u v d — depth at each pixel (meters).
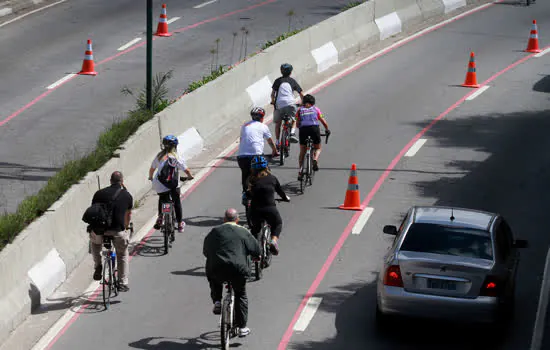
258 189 52.78
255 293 52.44
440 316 43.47
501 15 142.50
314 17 133.25
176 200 58.97
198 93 83.12
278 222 53.19
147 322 48.78
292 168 77.25
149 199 69.75
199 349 45.38
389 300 44.03
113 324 48.53
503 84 105.69
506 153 81.19
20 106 91.75
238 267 43.16
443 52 120.00
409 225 46.81
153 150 73.81
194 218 65.25
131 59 110.75
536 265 57.25
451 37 128.25
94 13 136.00
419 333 47.56
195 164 78.12
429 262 43.59
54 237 54.38
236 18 133.00
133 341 46.38
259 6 141.88
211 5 142.25
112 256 51.22
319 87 102.88
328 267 56.62
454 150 81.94
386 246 60.22
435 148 82.44
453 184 72.94
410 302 43.62
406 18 131.62
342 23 115.75
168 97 93.56
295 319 49.12
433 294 43.47
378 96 99.69
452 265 43.31
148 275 55.22
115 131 70.81
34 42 117.81
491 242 45.31
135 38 120.88
